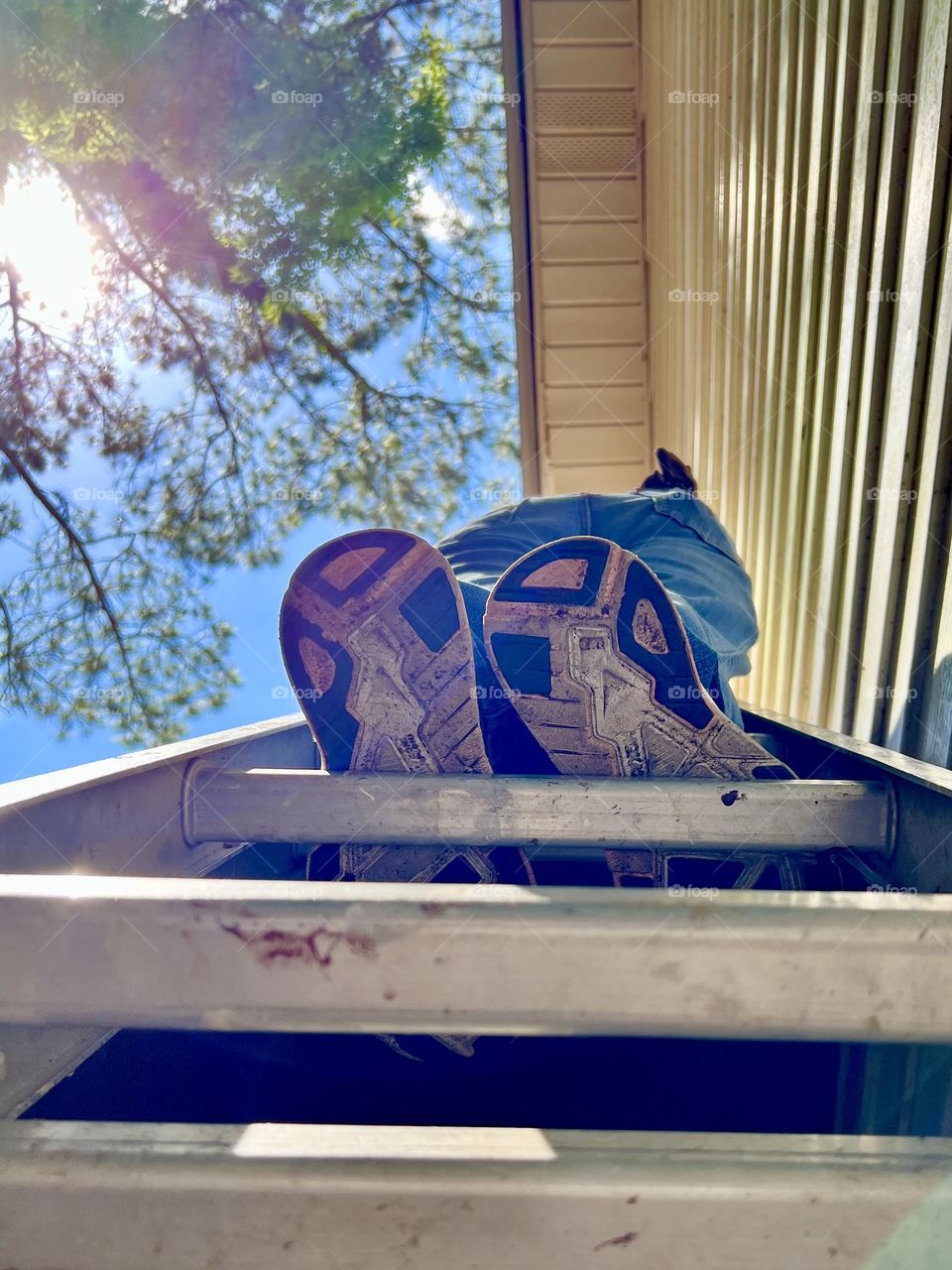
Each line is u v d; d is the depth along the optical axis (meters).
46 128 3.98
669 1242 0.45
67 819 0.73
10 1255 0.46
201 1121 0.76
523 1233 0.45
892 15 1.54
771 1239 0.45
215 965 0.47
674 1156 0.46
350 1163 0.46
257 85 4.09
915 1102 0.65
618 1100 0.83
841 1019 0.46
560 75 3.79
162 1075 0.72
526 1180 0.45
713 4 2.90
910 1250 0.45
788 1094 0.81
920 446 1.38
